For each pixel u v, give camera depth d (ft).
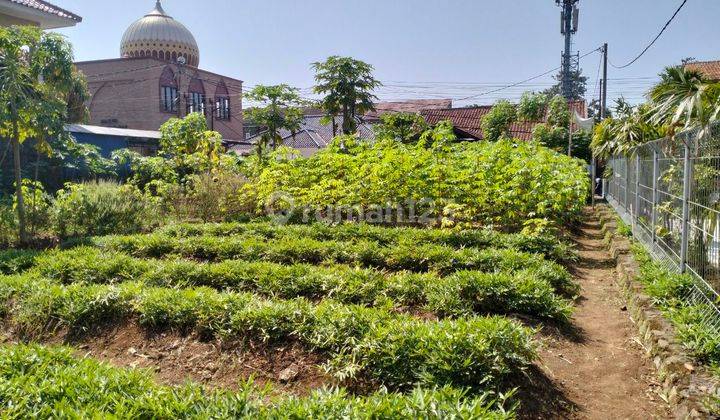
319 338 15.67
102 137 60.59
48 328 19.04
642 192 31.65
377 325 15.55
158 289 20.22
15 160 32.50
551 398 14.12
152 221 40.01
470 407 10.98
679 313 17.15
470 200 35.37
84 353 17.78
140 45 119.96
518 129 94.73
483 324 14.89
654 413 13.67
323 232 32.48
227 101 135.64
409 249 26.66
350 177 38.73
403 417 10.64
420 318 18.49
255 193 42.78
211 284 23.07
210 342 17.20
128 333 18.42
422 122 67.21
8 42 30.96
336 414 10.71
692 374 13.60
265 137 54.70
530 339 15.20
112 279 23.80
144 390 12.07
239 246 29.12
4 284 21.27
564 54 113.39
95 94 116.47
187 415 10.89
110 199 37.11
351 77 57.16
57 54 37.27
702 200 18.85
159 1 125.80
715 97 22.70
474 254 25.61
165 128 57.31
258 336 16.67
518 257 25.08
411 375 13.83
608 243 35.53
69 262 25.07
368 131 89.76
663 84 26.45
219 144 52.85
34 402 11.41
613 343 18.31
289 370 15.37
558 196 33.40
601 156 57.93
